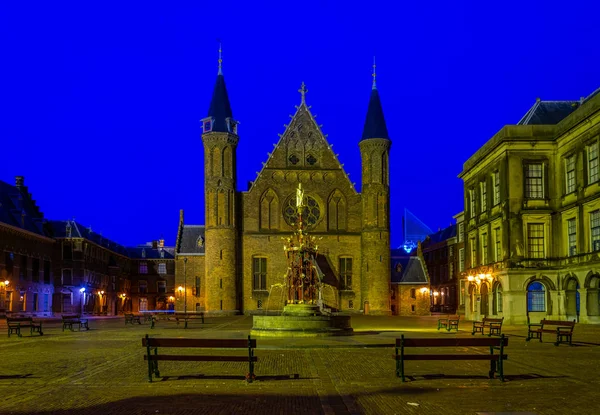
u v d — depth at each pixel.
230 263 75.00
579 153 42.91
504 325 43.94
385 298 75.38
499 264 47.59
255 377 15.66
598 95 39.78
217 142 75.81
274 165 77.88
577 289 43.72
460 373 16.62
